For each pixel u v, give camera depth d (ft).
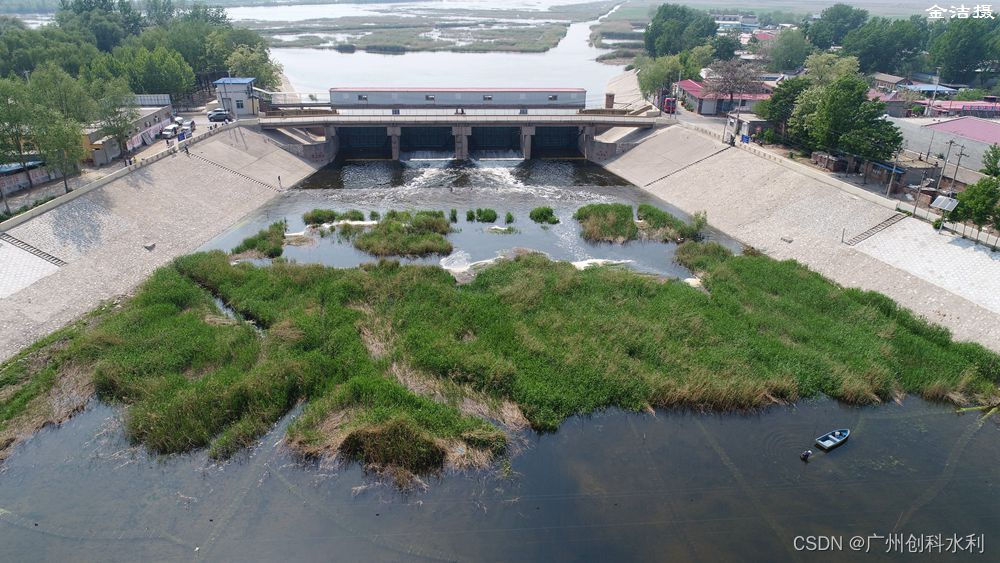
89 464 150.61
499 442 156.46
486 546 131.13
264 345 192.54
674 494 145.28
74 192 257.34
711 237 296.10
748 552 130.62
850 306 217.97
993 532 136.36
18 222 231.30
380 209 329.31
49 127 269.64
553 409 169.99
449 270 254.68
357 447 155.12
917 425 169.89
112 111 333.62
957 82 581.53
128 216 267.59
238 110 415.85
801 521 138.62
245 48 508.12
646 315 214.69
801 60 654.94
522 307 217.15
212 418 161.17
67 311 210.38
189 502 140.67
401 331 203.31
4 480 145.69
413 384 178.19
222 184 328.70
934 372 184.34
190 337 194.08
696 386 176.76
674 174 370.53
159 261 253.24
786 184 307.17
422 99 426.51
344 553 128.98
